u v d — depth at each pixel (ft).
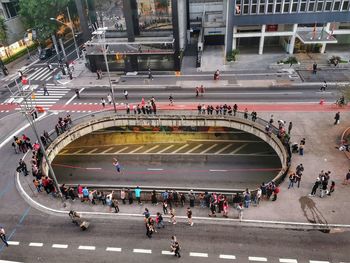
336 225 77.97
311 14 167.84
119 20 165.37
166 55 166.91
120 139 136.87
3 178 103.50
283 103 132.87
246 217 81.76
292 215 81.30
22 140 114.42
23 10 195.83
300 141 108.27
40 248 79.05
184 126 128.67
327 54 177.78
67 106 144.46
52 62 198.29
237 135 129.90
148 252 75.46
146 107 127.75
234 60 175.73
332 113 123.44
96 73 176.55
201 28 200.34
